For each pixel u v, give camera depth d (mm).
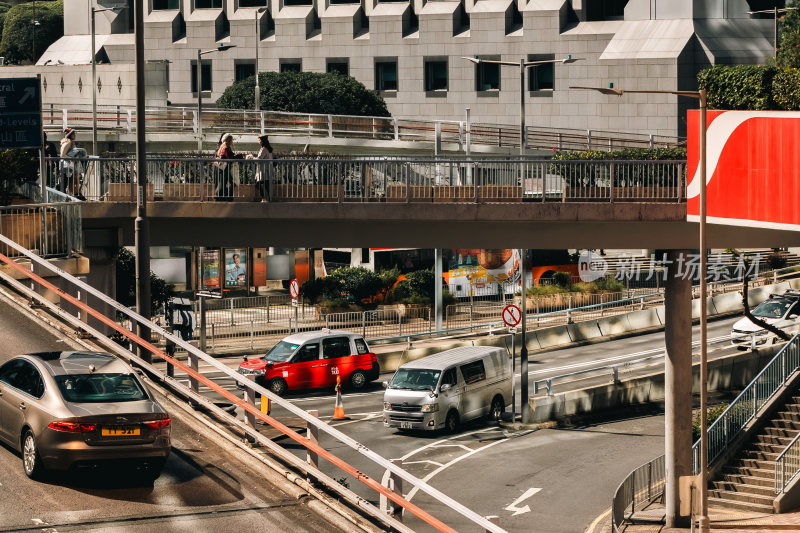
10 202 34719
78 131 70562
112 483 17703
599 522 30906
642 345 58500
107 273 34469
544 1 96000
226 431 20328
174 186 33281
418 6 101188
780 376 39781
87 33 111250
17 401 17672
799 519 33375
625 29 92562
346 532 16344
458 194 32781
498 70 98125
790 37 74812
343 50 102938
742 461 37031
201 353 19625
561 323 63625
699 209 30391
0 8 157375
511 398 44562
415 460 36750
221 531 16016
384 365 51344
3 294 26562
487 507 31953
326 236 34312
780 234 31312
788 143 26297
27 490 17000
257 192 33156
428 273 70625
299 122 73750
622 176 32375
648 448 39594
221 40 106688
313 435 17938
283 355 45625
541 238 33500
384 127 78000
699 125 30203
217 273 58250
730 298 66125
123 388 17641
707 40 89438
